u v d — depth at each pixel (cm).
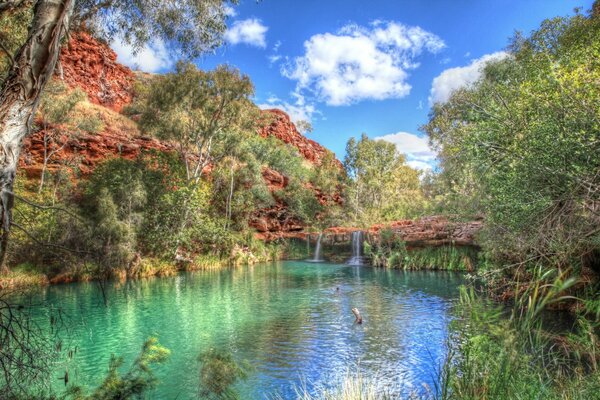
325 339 909
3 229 272
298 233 3925
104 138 3097
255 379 665
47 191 2350
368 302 1373
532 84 657
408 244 2645
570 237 579
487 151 726
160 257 2341
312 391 612
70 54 4378
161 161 2969
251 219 3700
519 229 684
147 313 1198
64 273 1642
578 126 552
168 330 998
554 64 657
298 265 2917
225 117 2886
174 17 777
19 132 293
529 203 615
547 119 595
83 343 872
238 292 1614
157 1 756
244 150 3594
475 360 353
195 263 2578
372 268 2653
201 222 2769
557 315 858
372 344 863
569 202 566
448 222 2394
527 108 678
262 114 3161
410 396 568
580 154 537
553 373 412
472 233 2258
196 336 943
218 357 339
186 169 2955
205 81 2684
